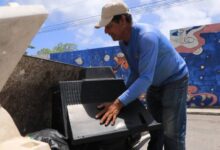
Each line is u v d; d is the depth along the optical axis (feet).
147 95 9.41
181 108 8.88
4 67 4.75
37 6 4.67
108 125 6.74
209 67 39.93
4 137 4.74
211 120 30.12
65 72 7.59
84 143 6.48
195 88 40.83
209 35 39.73
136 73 8.61
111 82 7.60
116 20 7.57
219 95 39.50
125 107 7.32
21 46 4.73
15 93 6.53
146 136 8.39
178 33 41.63
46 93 7.25
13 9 4.41
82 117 6.66
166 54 8.34
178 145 8.81
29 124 6.95
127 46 8.11
